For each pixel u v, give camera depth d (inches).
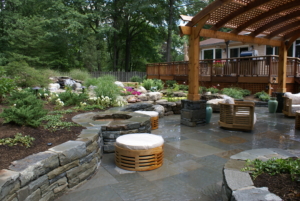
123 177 115.6
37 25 735.1
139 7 786.2
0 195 66.9
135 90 401.4
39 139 117.3
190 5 837.2
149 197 96.3
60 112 199.2
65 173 98.4
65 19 766.5
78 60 924.6
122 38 1056.8
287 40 306.3
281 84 319.0
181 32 219.0
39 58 706.8
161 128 223.3
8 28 767.1
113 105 254.4
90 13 836.6
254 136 193.9
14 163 83.7
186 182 109.9
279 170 84.4
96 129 139.7
